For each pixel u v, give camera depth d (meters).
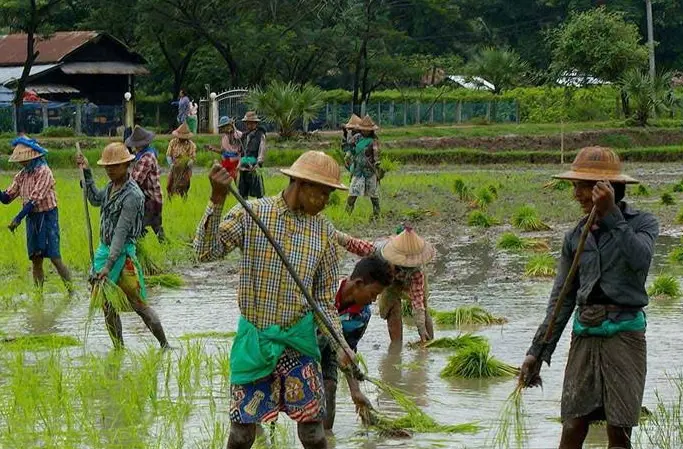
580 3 93.94
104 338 13.70
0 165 48.81
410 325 14.59
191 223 23.80
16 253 19.78
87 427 9.40
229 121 26.02
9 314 15.41
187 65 73.69
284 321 7.91
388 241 11.62
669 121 67.06
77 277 18.45
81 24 76.38
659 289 16.77
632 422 7.89
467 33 94.12
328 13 72.06
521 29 97.69
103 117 63.00
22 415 9.78
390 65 73.38
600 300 7.98
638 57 70.00
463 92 78.44
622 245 7.82
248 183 26.00
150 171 20.69
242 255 8.01
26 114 61.38
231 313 15.47
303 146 57.12
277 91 58.78
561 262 8.26
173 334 13.94
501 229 25.61
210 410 10.09
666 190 35.97
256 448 9.11
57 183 35.38
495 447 9.14
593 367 8.02
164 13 67.00
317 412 8.01
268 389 8.00
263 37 68.75
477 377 11.69
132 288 12.67
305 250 7.96
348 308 9.24
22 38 72.62
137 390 10.36
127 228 12.48
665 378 11.46
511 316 15.21
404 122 71.88
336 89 83.81
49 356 12.23
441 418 10.13
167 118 75.81
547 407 10.47
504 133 63.53
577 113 73.00
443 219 27.31
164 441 9.20
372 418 9.66
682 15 96.56
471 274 19.14
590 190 8.12
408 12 93.25
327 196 8.01
